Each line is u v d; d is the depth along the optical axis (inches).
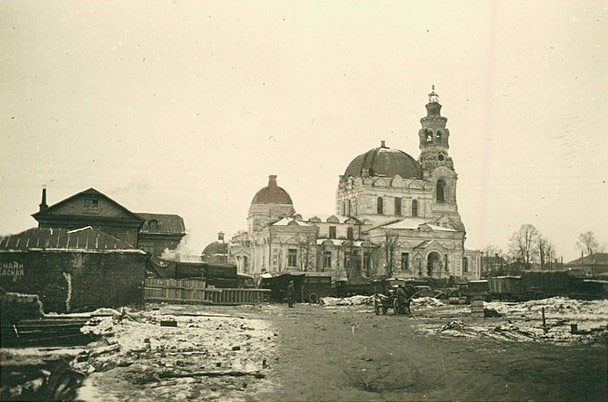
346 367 672.4
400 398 572.1
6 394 518.9
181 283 1449.3
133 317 860.6
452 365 679.7
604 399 573.6
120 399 543.8
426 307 1491.1
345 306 1584.6
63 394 536.7
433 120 3090.6
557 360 687.7
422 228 2748.5
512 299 1518.2
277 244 2583.7
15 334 666.2
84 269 935.7
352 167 3139.8
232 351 724.0
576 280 1497.3
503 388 598.2
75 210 1512.1
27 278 906.7
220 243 2743.6
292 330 911.0
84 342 705.0
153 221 1859.0
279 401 559.2
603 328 868.0
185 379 602.9
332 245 2682.1
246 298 1577.3
